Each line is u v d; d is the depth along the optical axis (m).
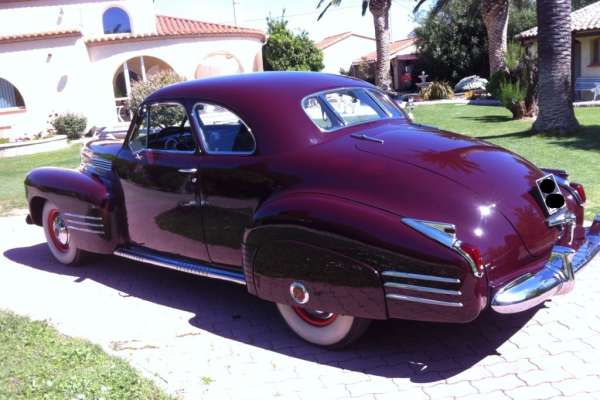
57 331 4.30
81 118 20.78
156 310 4.84
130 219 5.15
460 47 36.53
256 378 3.71
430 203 3.44
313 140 4.04
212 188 4.34
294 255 3.66
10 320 4.44
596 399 3.25
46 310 4.95
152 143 4.95
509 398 3.31
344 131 4.20
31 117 20.92
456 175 3.62
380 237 3.35
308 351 4.02
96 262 6.15
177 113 4.70
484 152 4.04
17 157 16.84
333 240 3.48
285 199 3.75
